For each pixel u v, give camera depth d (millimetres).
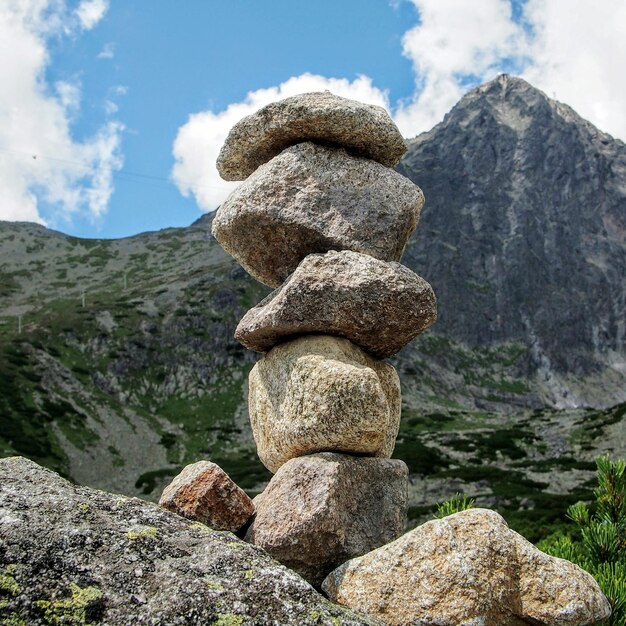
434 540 1278
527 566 1268
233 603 1127
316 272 1626
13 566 1102
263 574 1189
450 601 1220
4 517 1177
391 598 1261
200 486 1506
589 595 1249
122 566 1151
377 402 1522
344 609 1195
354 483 1532
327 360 1578
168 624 1080
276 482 1532
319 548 1444
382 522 1541
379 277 1618
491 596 1225
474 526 1288
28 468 1331
